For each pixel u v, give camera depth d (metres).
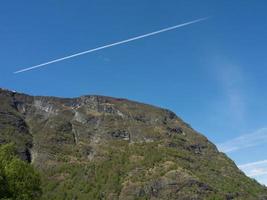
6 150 126.38
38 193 121.62
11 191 110.06
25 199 112.38
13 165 116.81
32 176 119.50
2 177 108.12
